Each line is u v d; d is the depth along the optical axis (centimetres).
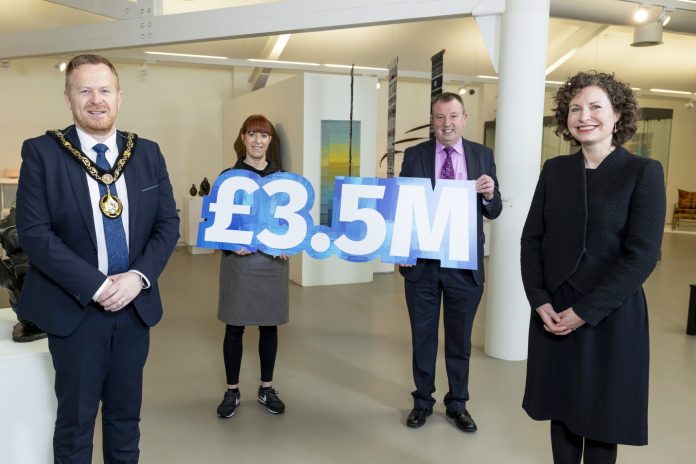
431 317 290
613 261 173
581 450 192
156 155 195
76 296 173
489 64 1045
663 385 360
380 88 1145
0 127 929
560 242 183
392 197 266
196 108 1038
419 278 286
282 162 741
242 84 1038
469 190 261
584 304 171
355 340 448
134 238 187
